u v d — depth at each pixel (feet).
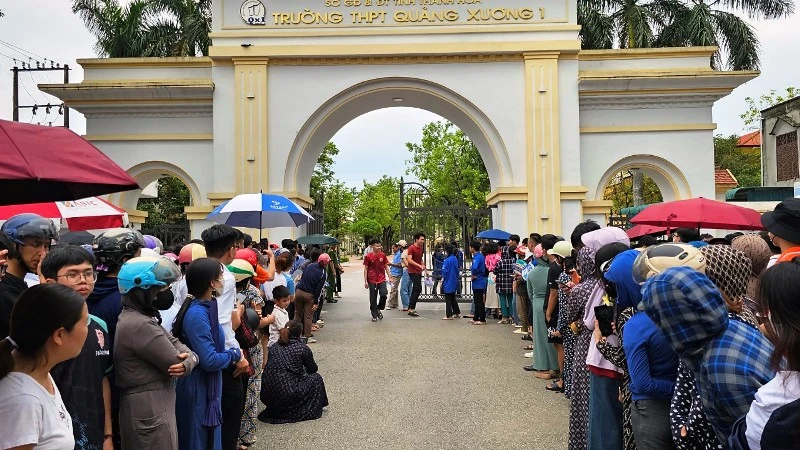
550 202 51.21
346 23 51.49
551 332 25.49
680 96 52.80
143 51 69.56
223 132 51.62
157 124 53.67
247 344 18.07
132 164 53.31
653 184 92.38
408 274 53.72
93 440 11.35
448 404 24.26
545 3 51.57
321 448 19.54
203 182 53.16
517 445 19.58
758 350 8.95
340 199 181.98
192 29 68.18
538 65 51.34
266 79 51.57
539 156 51.31
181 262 18.57
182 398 14.69
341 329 43.55
